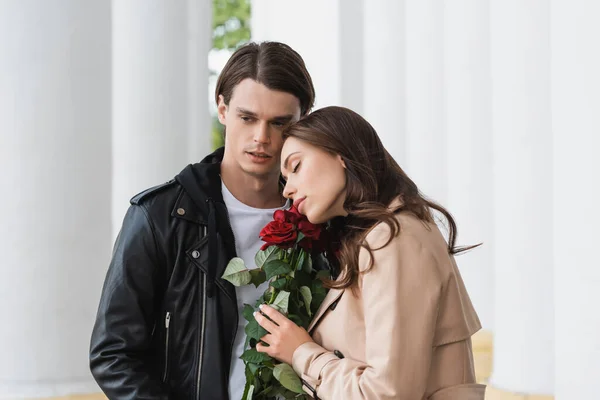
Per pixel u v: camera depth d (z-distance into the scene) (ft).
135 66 37.78
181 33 37.86
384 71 53.83
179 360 14.52
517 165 35.35
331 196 13.42
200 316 14.52
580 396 22.49
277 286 14.06
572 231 22.85
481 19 50.75
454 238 13.80
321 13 55.47
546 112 34.81
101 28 33.58
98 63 33.53
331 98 55.01
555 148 23.52
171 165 37.88
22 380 32.68
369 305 12.58
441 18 53.62
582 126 22.61
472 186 51.21
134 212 14.75
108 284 14.38
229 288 14.61
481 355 43.98
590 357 22.36
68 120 33.09
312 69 56.70
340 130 13.35
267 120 14.47
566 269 22.95
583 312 22.50
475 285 51.44
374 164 13.46
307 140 13.43
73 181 33.17
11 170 32.83
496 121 36.47
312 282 14.21
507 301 35.60
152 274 14.46
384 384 12.08
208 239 14.66
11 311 32.76
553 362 34.71
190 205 14.79
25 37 32.78
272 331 13.46
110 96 33.96
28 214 32.83
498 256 36.24
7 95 32.83
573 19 22.85
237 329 14.78
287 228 13.67
